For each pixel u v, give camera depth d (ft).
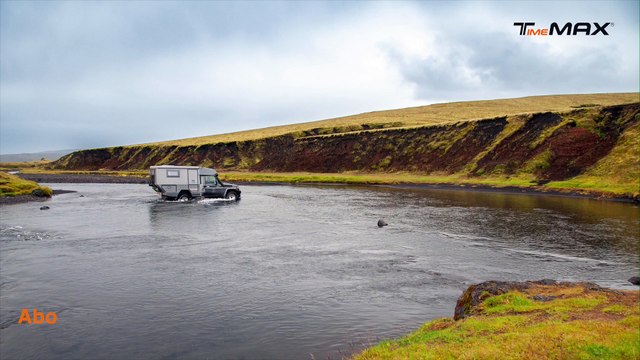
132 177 387.55
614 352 29.09
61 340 42.39
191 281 63.26
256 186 286.87
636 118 247.91
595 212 144.36
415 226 116.88
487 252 85.15
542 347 30.25
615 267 73.92
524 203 173.88
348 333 44.39
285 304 53.62
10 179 212.23
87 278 64.18
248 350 40.16
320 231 108.88
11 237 96.89
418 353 30.55
